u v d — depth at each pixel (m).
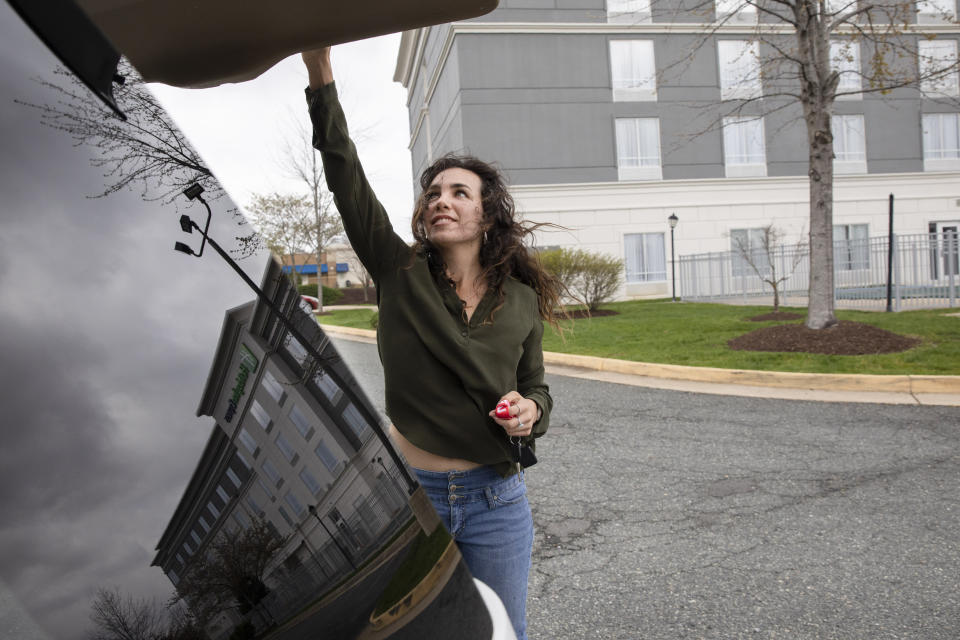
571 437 5.55
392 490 0.93
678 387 7.71
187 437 0.68
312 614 0.75
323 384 0.90
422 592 0.90
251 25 0.94
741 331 11.43
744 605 2.79
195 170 0.82
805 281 22.34
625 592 2.92
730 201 22.55
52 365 0.60
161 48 0.96
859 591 2.88
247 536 0.72
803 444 5.17
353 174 1.61
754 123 22.64
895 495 4.03
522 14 21.34
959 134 23.59
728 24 21.59
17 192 0.62
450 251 1.80
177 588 0.64
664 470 4.62
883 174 23.05
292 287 0.91
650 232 22.20
